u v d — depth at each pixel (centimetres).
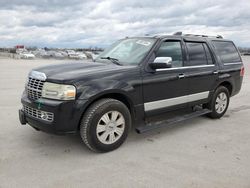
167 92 457
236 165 352
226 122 562
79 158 368
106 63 451
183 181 308
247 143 436
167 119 489
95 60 497
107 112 378
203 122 559
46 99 358
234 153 393
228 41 623
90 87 360
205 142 438
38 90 370
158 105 446
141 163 355
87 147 406
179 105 486
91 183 302
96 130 371
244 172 332
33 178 311
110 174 323
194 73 501
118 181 307
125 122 403
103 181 306
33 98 380
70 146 409
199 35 560
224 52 600
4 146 404
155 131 493
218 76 560
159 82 439
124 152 392
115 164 351
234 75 609
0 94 833
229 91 620
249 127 527
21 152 383
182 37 502
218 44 589
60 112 346
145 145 421
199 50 532
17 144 412
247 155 386
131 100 404
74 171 330
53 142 424
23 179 308
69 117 351
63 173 325
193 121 566
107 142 387
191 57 509
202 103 541
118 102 390
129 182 305
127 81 397
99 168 339
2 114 584
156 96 440
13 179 308
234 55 630
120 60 458
